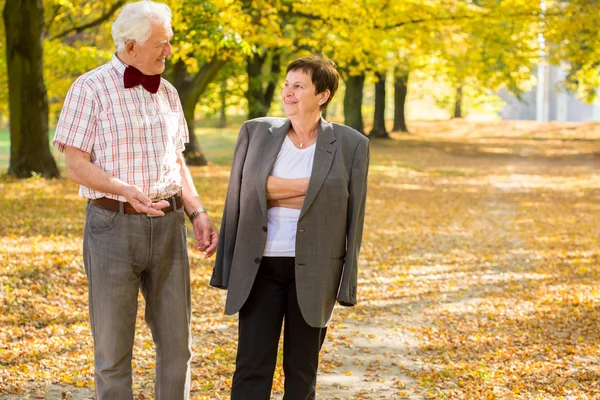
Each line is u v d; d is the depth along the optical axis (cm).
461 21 1552
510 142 4181
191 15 1131
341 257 363
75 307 676
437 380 537
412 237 1266
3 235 941
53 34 1922
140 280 355
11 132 1568
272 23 1344
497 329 704
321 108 361
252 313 356
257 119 369
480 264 1059
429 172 2578
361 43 1515
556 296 849
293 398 358
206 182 1742
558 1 1678
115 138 323
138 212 329
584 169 2856
